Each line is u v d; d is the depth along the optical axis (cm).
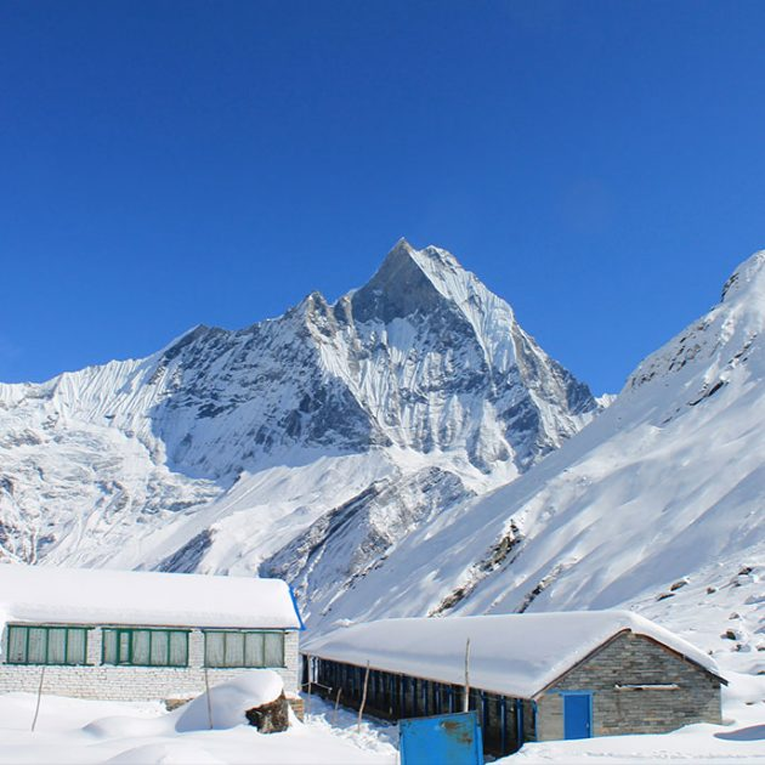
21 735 3512
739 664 5400
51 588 5194
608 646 3800
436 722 2703
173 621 5178
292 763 2944
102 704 4712
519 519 14825
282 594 5638
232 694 3650
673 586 8762
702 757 2889
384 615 14062
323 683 6444
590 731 3716
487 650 4419
